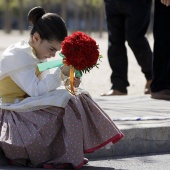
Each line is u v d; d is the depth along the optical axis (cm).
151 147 1100
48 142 926
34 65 953
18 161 955
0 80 959
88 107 945
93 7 8594
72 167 945
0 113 958
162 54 1499
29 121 931
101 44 4112
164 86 1514
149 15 1655
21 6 7231
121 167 986
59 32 945
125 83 1684
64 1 6259
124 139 1071
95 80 2191
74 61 906
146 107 1369
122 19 1661
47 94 936
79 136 923
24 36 6322
